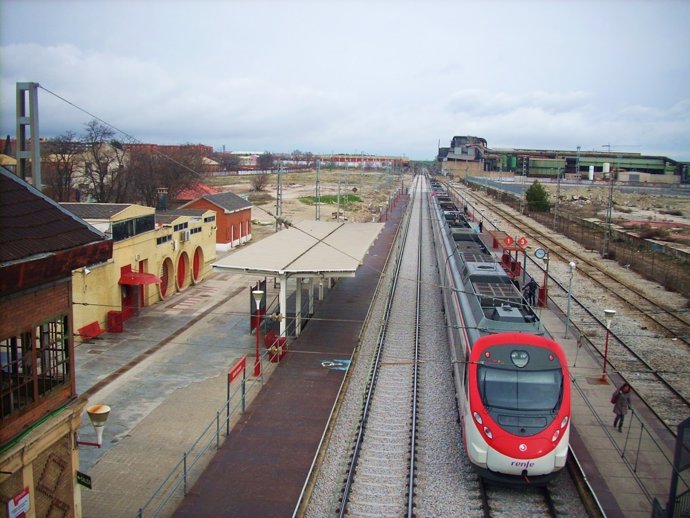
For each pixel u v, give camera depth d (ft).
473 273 70.79
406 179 583.58
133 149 221.66
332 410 59.00
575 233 195.42
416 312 98.12
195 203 155.12
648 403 62.44
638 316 97.19
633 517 41.01
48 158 197.06
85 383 66.03
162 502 42.93
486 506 42.86
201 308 99.25
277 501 43.52
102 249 36.73
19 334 31.27
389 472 48.11
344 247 94.07
